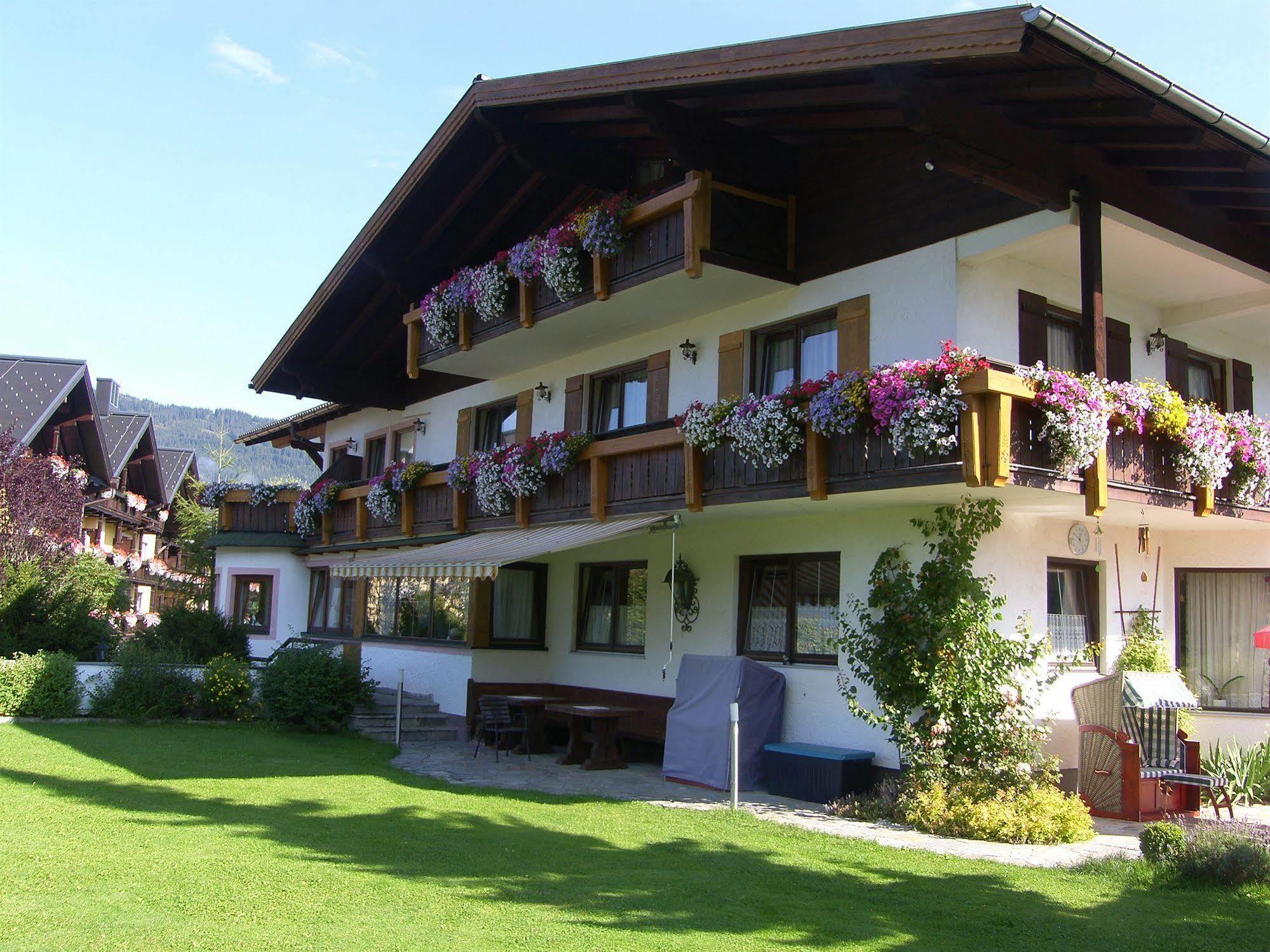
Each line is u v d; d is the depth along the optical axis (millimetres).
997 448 10578
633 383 18469
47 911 7273
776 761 13891
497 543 16750
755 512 14336
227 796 12133
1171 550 15648
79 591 23375
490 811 11906
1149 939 7355
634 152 17734
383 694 21484
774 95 13125
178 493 50812
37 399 34469
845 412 11766
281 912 7453
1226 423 13484
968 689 12367
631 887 8555
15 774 12922
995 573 12992
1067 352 13992
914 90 10508
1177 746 13477
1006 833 11016
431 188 19641
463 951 6676
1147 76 9805
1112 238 12688
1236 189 12398
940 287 12945
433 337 19891
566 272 16156
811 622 14789
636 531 14539
